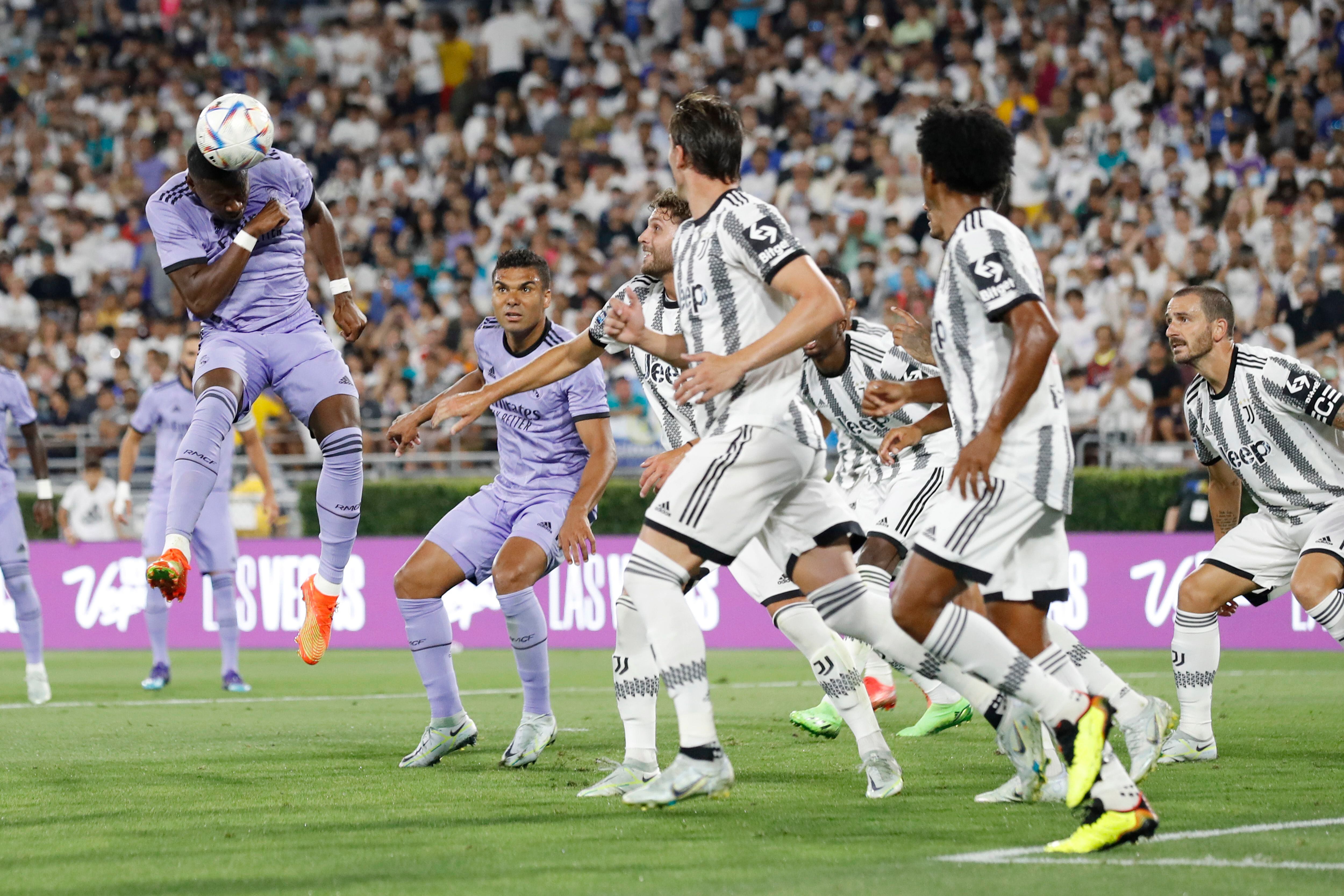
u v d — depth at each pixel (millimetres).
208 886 7312
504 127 43875
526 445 12688
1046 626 9789
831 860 7816
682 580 9328
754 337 9117
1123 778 7973
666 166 41562
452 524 12633
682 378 8555
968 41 41969
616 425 32125
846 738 14078
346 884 7309
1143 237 35031
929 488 13508
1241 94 37781
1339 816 9219
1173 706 16938
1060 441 8570
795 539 9688
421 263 40844
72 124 46594
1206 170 36656
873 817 9289
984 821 9125
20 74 49125
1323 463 12227
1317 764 11891
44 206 44281
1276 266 33438
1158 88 38562
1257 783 10812
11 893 7211
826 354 10031
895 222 36625
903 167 38688
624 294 9820
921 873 7395
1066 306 33625
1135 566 25766
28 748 13641
